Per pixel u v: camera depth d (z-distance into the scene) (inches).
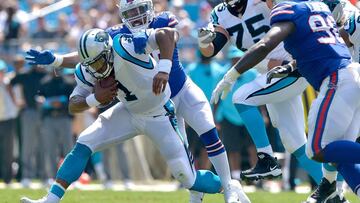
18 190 1150.3
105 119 757.3
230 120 1263.5
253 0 814.5
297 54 711.1
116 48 714.8
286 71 746.8
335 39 713.0
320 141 696.4
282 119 828.6
